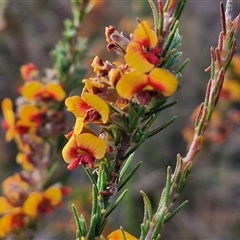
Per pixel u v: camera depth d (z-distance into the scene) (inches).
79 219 8.2
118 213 20.1
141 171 22.3
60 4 25.4
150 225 7.9
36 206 11.5
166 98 7.7
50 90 11.6
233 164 21.7
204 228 21.6
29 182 11.9
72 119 18.0
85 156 7.8
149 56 7.5
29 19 24.2
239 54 23.4
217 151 21.0
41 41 24.3
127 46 7.5
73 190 19.7
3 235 11.6
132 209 19.4
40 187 11.9
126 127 7.8
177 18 7.8
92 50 22.2
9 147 22.7
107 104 7.6
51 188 11.5
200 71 24.6
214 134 16.5
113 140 7.9
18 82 23.0
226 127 16.5
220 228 21.6
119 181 8.1
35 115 11.6
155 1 21.7
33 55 23.7
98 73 7.8
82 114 7.8
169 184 7.9
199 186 22.5
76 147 7.8
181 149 23.2
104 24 24.2
